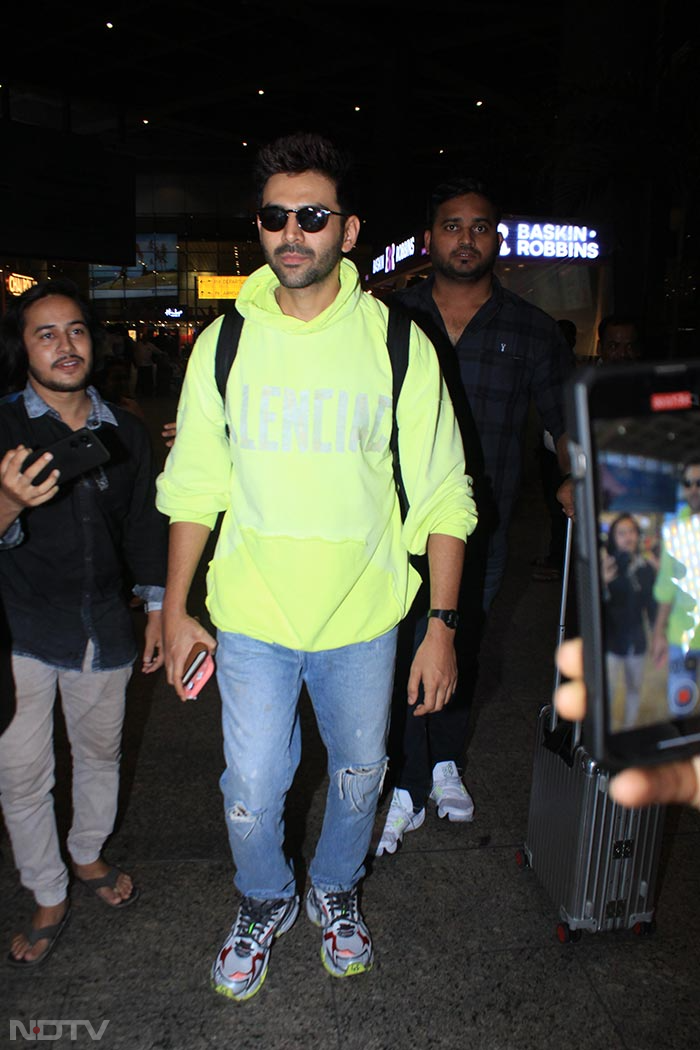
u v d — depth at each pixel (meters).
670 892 2.43
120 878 2.38
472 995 2.04
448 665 1.94
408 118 25.83
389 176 26.08
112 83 29.84
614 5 11.23
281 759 1.95
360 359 1.84
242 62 28.55
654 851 2.18
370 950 2.12
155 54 27.14
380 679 1.97
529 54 27.39
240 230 42.94
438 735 2.86
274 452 1.83
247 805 1.94
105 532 2.11
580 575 0.80
